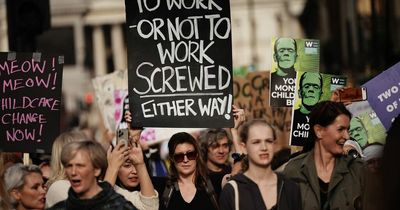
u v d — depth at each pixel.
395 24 38.97
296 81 12.13
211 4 11.47
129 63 11.41
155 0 11.44
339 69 55.38
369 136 12.09
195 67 11.43
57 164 10.90
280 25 116.75
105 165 9.15
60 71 12.27
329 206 10.30
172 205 10.87
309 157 10.45
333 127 10.26
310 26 78.31
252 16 109.06
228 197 9.84
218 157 13.38
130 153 10.51
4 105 12.32
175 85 11.40
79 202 9.04
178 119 11.37
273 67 12.85
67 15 118.19
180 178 10.95
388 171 5.57
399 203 5.53
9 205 9.94
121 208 9.07
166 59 11.41
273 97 12.88
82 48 117.81
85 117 62.66
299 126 12.12
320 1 65.94
